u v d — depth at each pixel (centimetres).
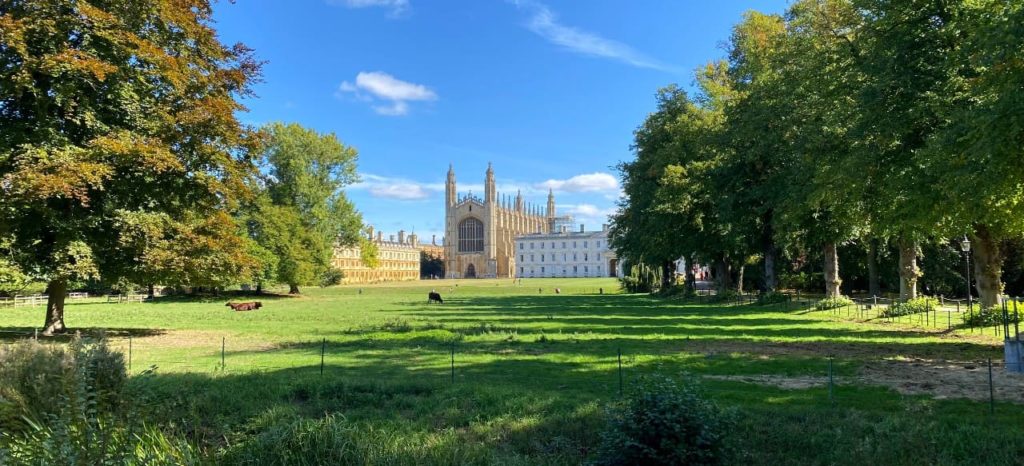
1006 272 3788
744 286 6225
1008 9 1338
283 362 1630
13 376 760
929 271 4481
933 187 1702
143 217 2108
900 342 1850
